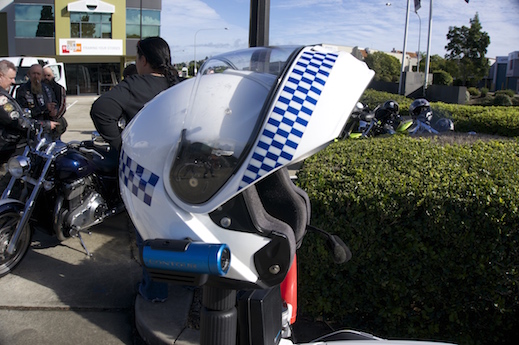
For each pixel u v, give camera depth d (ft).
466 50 130.31
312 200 9.82
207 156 3.98
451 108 35.09
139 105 10.53
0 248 12.44
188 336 9.45
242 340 5.03
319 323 10.74
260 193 4.85
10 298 11.52
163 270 4.08
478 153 12.64
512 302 9.36
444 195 9.16
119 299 11.68
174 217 4.17
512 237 8.94
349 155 12.59
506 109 35.42
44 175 12.50
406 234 9.38
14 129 16.61
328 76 3.98
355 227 9.60
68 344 9.89
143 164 4.40
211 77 4.42
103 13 119.34
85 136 37.55
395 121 29.81
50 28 116.37
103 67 126.62
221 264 3.90
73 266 13.35
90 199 13.35
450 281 9.50
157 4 123.54
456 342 9.87
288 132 3.81
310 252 10.05
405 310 10.00
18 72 40.42
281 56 4.27
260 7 12.66
